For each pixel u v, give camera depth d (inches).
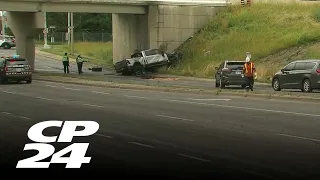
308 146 1288.1
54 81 4210.1
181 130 1551.4
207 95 2883.9
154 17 5890.8
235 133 1491.1
